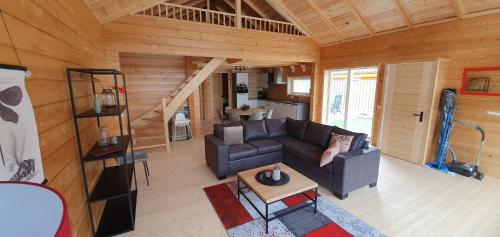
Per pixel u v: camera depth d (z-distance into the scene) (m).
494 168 3.65
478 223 2.52
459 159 4.05
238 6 5.15
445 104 3.90
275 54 5.75
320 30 5.81
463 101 3.89
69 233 0.48
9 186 0.54
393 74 4.66
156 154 4.88
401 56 4.64
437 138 4.07
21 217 0.54
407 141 4.45
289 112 7.85
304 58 6.24
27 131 1.21
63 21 2.05
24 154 1.18
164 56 6.28
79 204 2.04
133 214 2.63
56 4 1.90
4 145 1.04
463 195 3.11
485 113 3.66
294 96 8.22
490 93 3.56
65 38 2.07
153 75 6.24
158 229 2.45
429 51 4.22
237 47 5.24
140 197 3.08
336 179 3.04
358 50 5.50
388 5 4.24
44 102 1.53
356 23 5.04
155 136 5.45
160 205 2.89
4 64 1.07
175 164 4.30
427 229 2.43
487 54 3.55
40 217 0.52
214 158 3.70
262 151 3.95
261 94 9.87
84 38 2.79
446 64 3.98
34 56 1.45
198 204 2.92
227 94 10.16
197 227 2.48
